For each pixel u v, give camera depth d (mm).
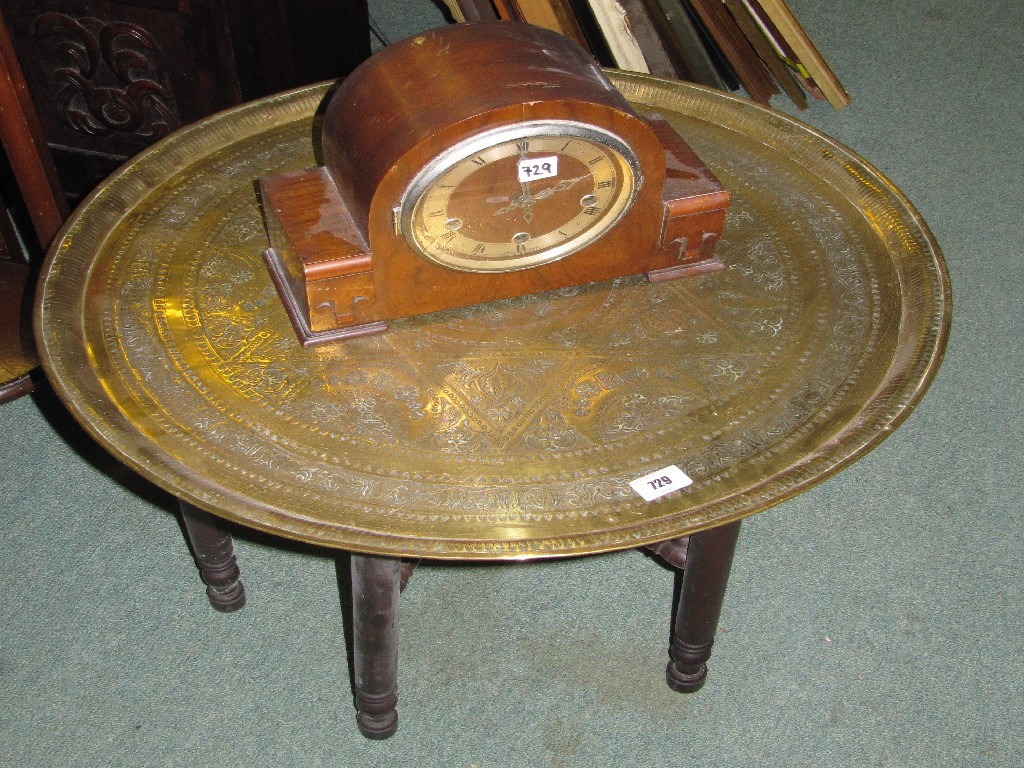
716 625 1708
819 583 1974
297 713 1789
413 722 1780
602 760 1745
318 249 1398
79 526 2018
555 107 1331
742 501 1296
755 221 1663
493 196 1397
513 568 1976
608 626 1903
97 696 1794
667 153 1560
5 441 2143
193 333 1482
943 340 1479
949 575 1994
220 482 1302
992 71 3174
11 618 1881
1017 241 2639
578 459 1350
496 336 1492
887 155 2879
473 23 1456
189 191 1678
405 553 1240
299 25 2334
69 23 2174
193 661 1845
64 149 2424
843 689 1834
